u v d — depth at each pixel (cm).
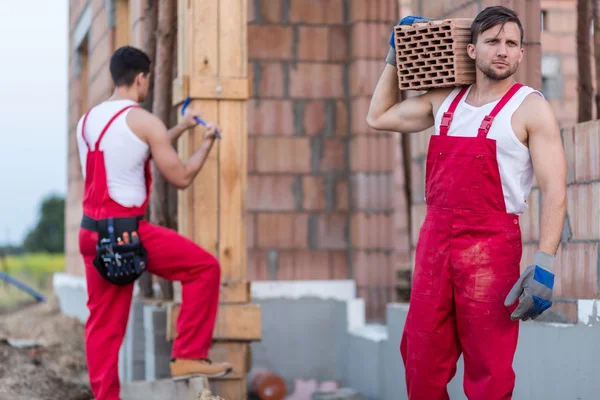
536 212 698
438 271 488
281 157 1142
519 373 693
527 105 470
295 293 1121
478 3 755
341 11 1154
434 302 490
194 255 672
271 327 1113
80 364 1062
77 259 1569
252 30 1138
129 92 674
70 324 1415
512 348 476
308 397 1100
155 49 962
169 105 912
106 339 659
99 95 1337
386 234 1122
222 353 771
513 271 476
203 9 771
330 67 1152
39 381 820
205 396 669
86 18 1503
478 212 476
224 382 772
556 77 1436
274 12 1142
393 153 1130
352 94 1141
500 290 472
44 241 4322
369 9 1123
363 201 1120
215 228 773
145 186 661
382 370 940
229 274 774
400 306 886
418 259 500
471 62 498
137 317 946
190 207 771
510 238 476
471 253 475
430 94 520
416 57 519
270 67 1141
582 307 627
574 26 1441
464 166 477
